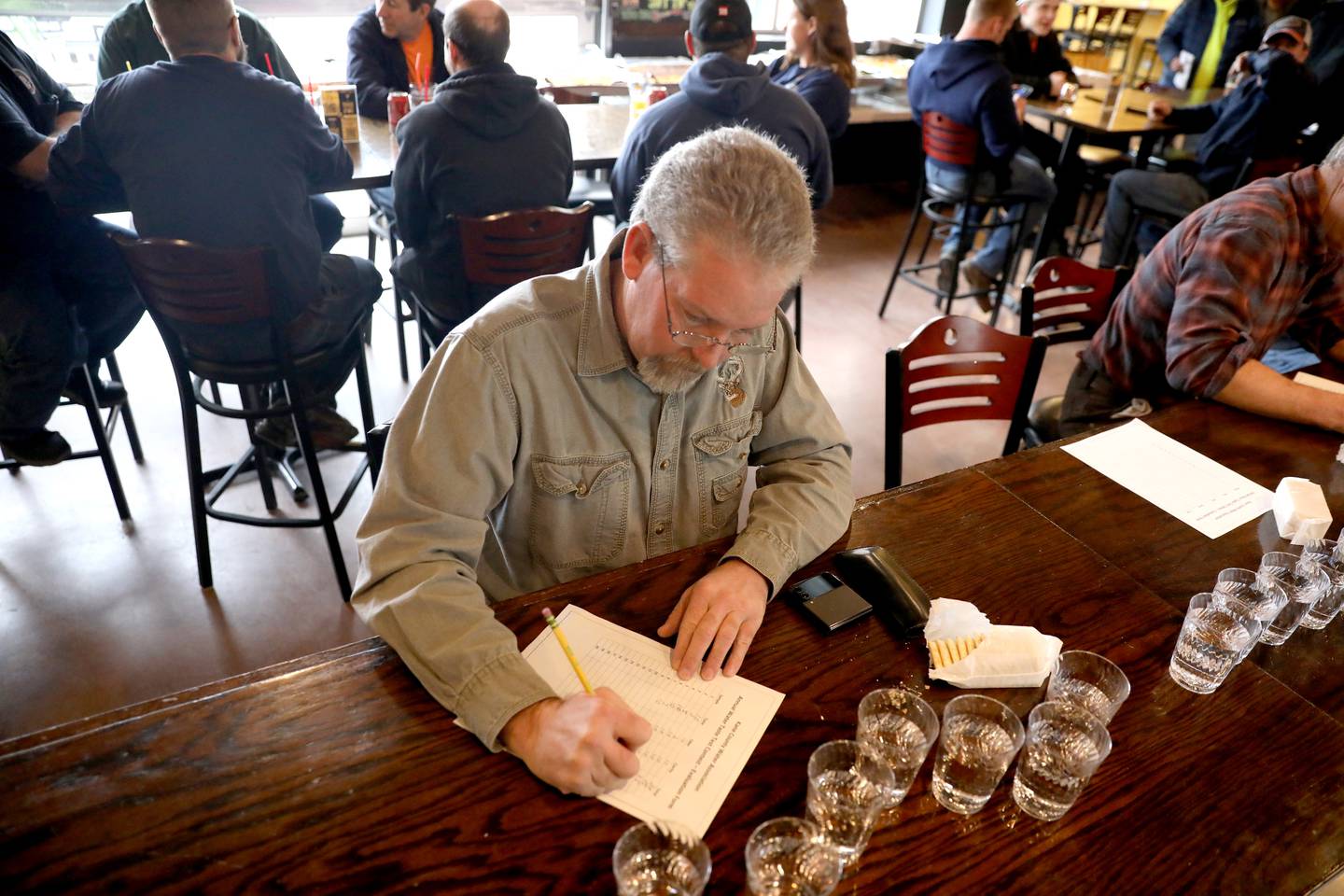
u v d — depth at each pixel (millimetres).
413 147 2258
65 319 2059
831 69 3232
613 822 808
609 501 1179
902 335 3691
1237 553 1282
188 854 750
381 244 4195
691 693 951
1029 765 871
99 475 2482
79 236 2146
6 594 2055
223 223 1901
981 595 1146
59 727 850
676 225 869
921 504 1330
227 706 890
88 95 3264
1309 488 1366
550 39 4320
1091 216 5309
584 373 1081
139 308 2371
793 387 1299
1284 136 3504
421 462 1033
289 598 2127
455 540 1034
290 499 2447
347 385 3041
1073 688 979
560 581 1232
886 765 821
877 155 5414
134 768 818
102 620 2012
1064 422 2082
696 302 900
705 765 869
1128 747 938
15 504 2336
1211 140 3562
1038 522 1311
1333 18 4359
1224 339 1634
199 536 2055
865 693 973
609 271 1066
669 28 4457
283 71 2908
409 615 945
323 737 866
